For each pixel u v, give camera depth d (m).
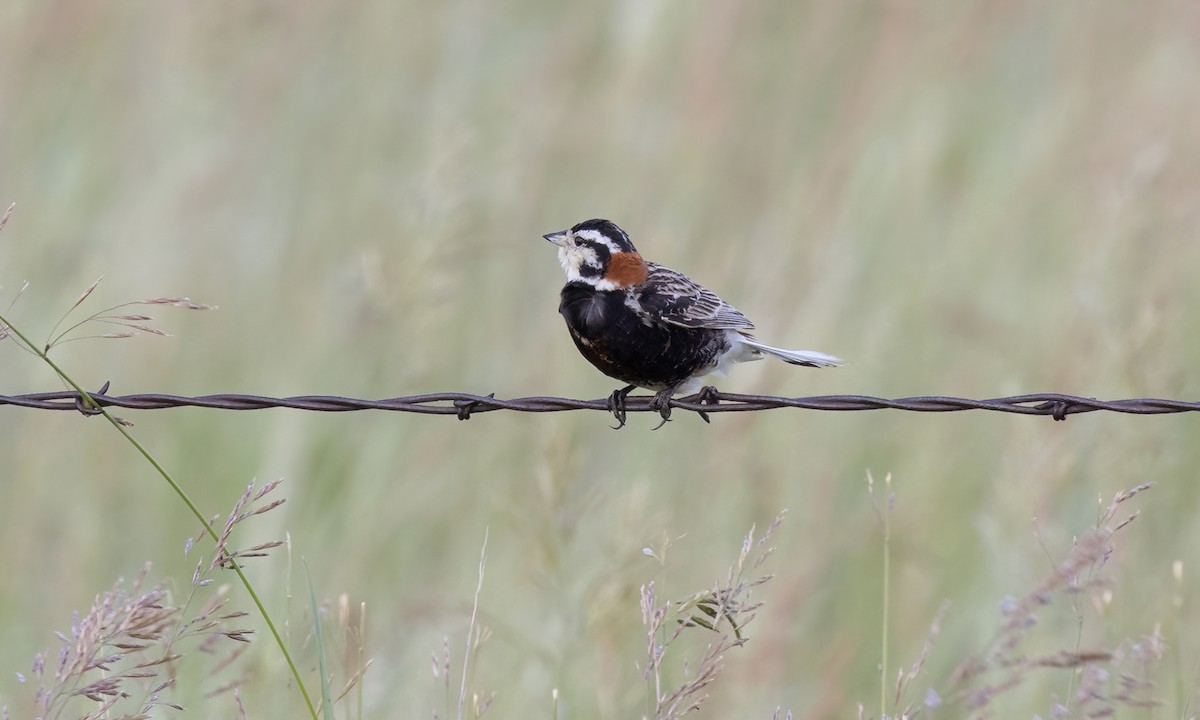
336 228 14.18
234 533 11.05
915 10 16.56
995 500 10.81
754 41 16.48
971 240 14.23
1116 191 13.55
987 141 15.97
